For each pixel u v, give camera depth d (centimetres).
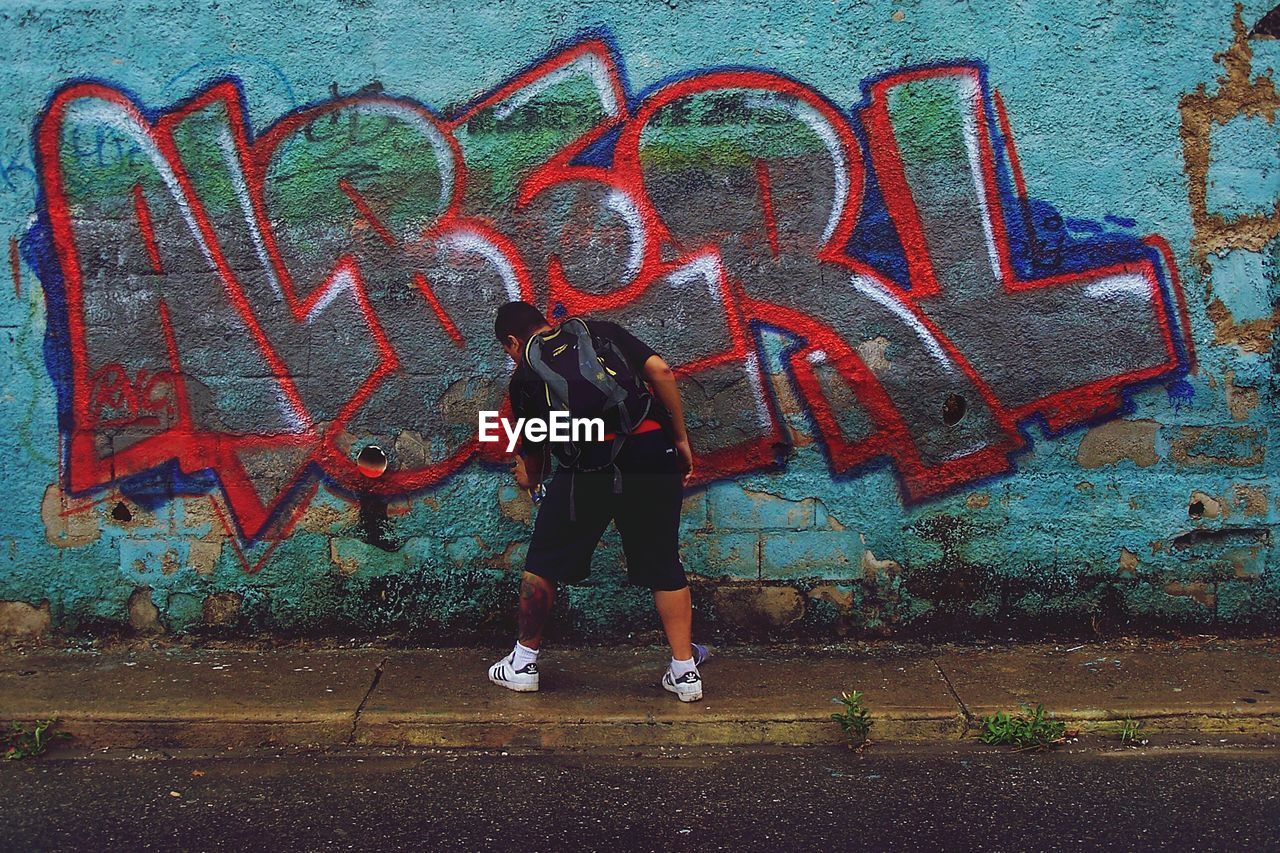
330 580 443
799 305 433
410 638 445
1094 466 442
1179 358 438
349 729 379
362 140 427
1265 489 444
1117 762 362
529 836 315
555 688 406
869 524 443
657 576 393
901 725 383
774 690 403
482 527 441
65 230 429
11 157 427
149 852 307
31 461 437
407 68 424
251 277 431
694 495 441
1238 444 442
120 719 379
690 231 429
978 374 438
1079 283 434
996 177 430
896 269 433
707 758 368
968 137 428
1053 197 431
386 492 440
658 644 447
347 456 438
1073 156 430
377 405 436
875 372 436
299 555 442
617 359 381
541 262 430
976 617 447
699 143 427
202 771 359
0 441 436
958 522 443
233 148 427
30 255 429
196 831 318
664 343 433
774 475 440
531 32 423
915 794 340
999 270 434
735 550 444
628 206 429
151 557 442
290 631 445
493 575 443
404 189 428
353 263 431
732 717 382
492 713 384
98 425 436
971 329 436
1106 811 328
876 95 427
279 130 427
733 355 434
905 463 441
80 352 434
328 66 424
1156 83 429
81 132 426
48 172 427
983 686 406
